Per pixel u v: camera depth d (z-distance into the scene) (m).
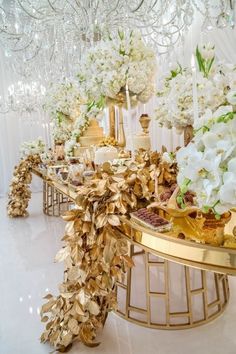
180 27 3.49
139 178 1.64
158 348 1.90
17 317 2.27
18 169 5.08
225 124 0.92
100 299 1.93
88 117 3.33
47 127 7.07
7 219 4.94
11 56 5.89
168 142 5.63
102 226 1.62
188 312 2.09
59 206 5.05
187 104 1.75
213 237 1.20
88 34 3.54
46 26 4.58
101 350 1.89
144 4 3.51
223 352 1.85
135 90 2.53
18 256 3.42
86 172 2.52
